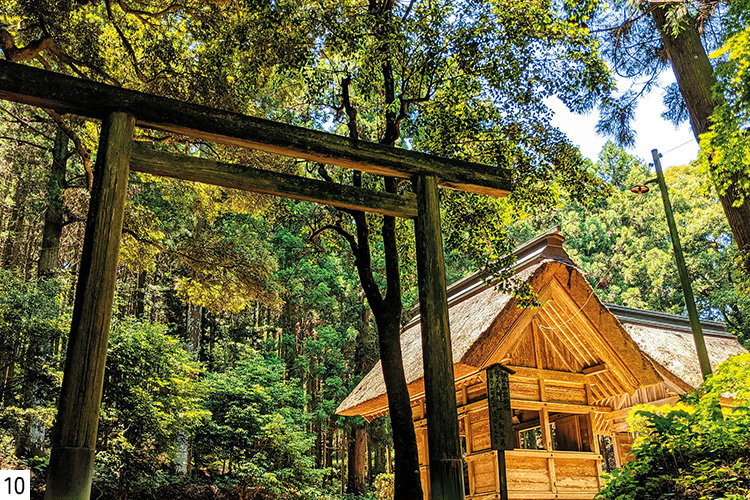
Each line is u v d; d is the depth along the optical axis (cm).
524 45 707
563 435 915
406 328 1316
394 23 645
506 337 800
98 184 403
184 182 1159
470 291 1105
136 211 1070
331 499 1500
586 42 720
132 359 930
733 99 708
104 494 902
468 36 703
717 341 1388
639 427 545
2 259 1861
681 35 912
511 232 2589
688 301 934
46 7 799
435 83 736
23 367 843
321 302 1964
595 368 893
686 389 991
